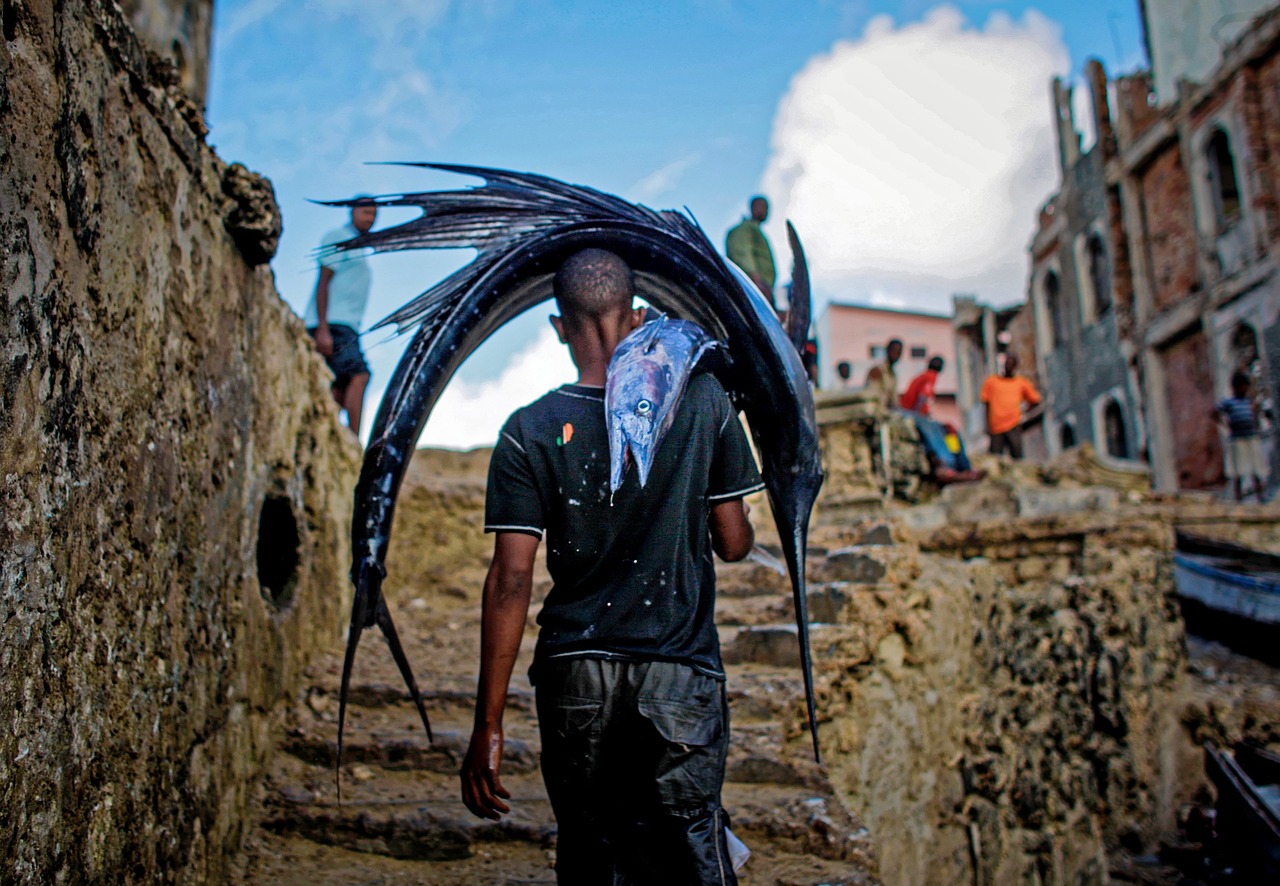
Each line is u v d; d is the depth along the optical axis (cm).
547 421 210
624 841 203
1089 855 680
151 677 262
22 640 184
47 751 195
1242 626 1008
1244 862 648
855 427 925
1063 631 738
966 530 918
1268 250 1708
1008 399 1436
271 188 367
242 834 356
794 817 365
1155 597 867
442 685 491
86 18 221
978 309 3108
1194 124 1928
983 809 569
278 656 428
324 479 529
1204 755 784
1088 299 2423
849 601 510
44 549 195
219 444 337
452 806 376
